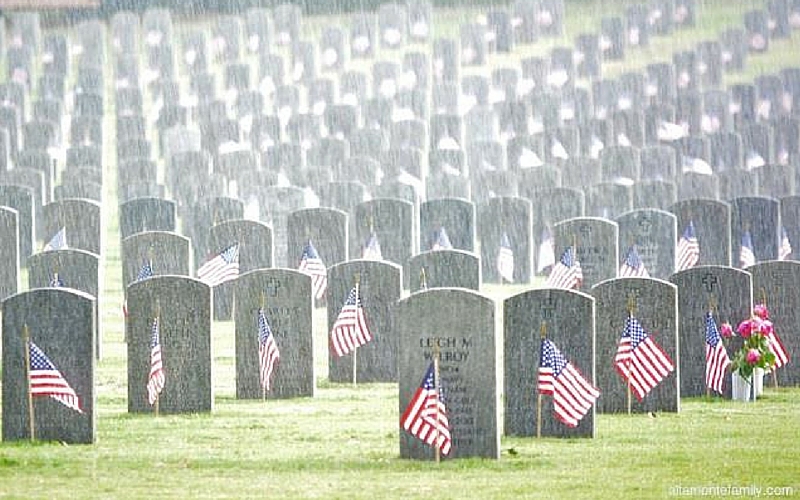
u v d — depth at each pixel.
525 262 90.31
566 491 50.12
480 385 54.09
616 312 61.88
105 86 145.12
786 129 111.75
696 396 65.56
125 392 66.19
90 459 54.59
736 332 65.06
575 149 109.31
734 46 140.50
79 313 56.56
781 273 68.12
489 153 108.81
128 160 105.25
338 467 53.34
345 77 129.00
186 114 120.88
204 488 50.69
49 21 167.00
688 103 116.62
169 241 79.94
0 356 64.81
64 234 86.19
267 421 60.78
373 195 96.75
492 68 143.50
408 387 54.34
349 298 68.56
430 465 53.56
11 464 53.81
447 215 88.25
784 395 66.19
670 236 84.00
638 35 149.00
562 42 152.75
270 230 81.62
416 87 130.00
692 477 51.94
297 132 115.94
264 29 148.00
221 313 81.31
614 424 60.03
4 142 108.31
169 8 169.38
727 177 99.81
